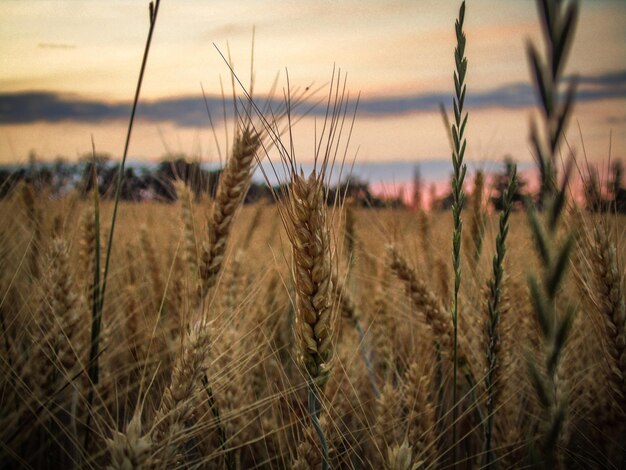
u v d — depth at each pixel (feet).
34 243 13.17
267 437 10.84
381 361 13.25
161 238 17.22
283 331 13.84
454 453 10.30
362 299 15.12
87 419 9.71
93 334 9.87
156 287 13.60
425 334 11.73
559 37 2.82
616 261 8.64
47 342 9.85
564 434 9.30
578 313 10.84
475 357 10.81
